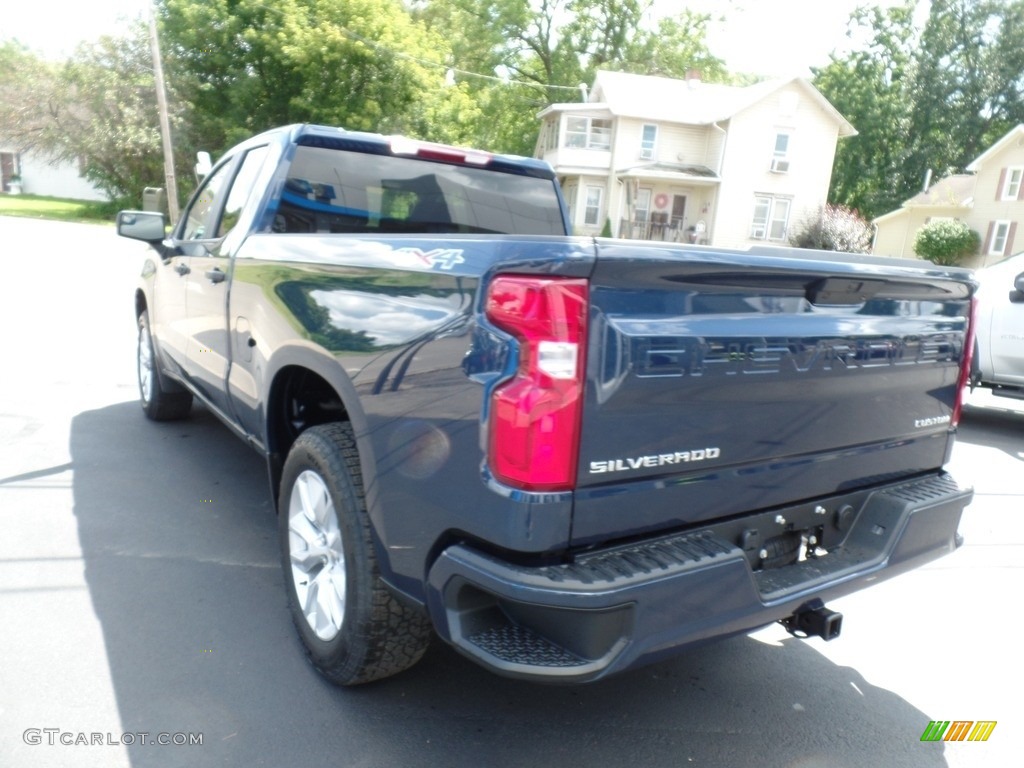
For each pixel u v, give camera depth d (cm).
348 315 248
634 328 197
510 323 190
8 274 1442
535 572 193
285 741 245
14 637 292
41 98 3566
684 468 214
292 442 319
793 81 3531
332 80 3378
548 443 189
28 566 349
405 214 399
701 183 3619
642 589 194
